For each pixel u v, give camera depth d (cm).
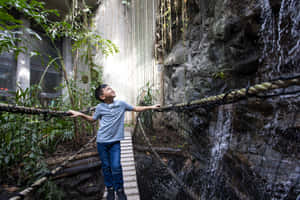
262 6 170
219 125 198
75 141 278
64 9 540
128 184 183
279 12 152
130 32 500
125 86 508
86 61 346
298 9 132
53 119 267
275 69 156
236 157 156
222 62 233
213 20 247
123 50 517
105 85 158
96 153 248
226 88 225
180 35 363
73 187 193
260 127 147
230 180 150
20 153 192
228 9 213
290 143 122
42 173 177
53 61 264
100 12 536
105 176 155
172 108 163
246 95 80
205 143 216
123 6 514
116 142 154
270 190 117
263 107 143
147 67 455
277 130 131
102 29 524
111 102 159
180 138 289
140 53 470
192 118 243
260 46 178
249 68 191
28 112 129
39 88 245
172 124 355
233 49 210
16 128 193
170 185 195
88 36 314
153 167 251
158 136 347
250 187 128
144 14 443
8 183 159
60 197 169
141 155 303
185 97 296
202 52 281
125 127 465
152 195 186
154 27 404
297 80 63
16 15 459
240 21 195
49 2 526
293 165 115
